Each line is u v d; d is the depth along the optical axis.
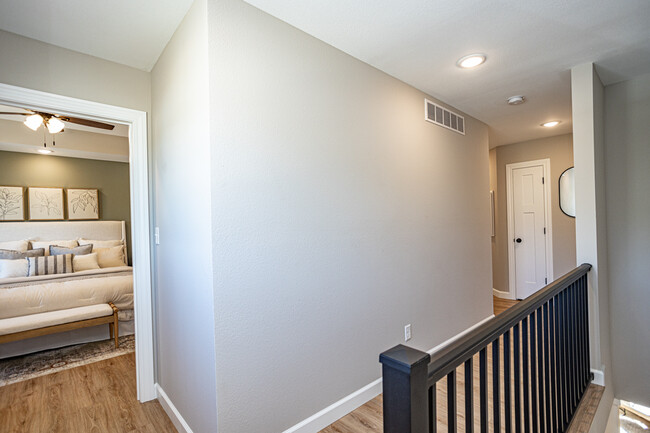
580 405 2.15
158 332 2.32
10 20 1.72
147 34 1.90
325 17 1.79
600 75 2.66
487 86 2.75
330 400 2.01
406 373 0.76
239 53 1.62
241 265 1.60
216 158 1.52
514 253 4.97
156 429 2.00
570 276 1.97
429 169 2.88
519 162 4.89
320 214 1.96
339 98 2.10
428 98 2.90
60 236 4.88
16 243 4.43
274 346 1.73
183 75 1.76
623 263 2.79
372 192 2.31
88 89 2.07
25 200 4.70
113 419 2.11
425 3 1.70
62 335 3.38
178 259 1.90
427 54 2.21
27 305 3.24
